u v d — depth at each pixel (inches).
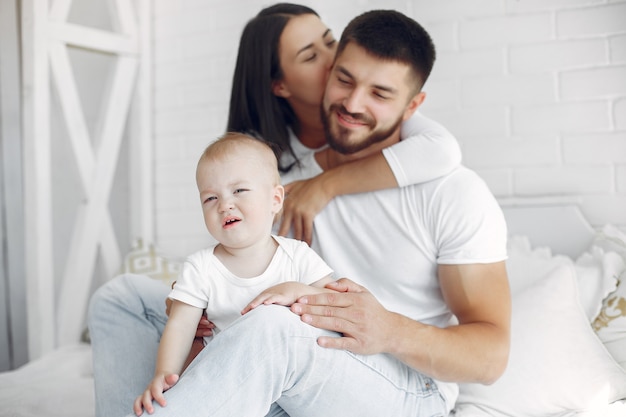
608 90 85.2
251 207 54.2
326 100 65.7
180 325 54.5
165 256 108.4
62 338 107.2
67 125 108.3
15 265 113.7
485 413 64.2
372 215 64.2
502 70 91.0
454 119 93.8
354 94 63.1
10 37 111.7
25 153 103.6
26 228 103.8
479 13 92.1
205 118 114.7
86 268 109.9
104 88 128.6
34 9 103.0
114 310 61.8
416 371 57.0
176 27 117.7
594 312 73.7
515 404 64.6
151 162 119.6
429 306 62.9
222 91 112.9
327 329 50.6
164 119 119.0
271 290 52.1
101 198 111.8
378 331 51.4
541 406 64.4
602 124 85.6
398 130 67.6
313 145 76.1
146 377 58.2
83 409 69.1
